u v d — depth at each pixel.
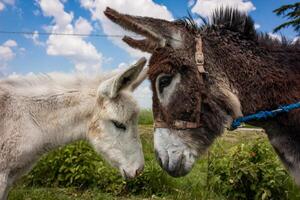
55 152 1.91
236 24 0.87
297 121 0.80
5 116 1.04
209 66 0.82
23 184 1.85
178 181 1.88
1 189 1.02
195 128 0.82
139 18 0.82
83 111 1.13
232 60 0.83
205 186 1.80
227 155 1.81
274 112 0.81
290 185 1.65
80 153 1.91
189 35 0.85
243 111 0.83
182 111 0.82
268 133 0.87
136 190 1.82
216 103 0.81
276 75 0.82
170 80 0.83
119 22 0.81
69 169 1.86
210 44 0.85
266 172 1.66
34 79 1.13
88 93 1.14
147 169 1.84
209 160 1.83
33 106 1.09
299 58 0.85
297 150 0.83
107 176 1.84
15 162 1.05
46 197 1.61
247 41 0.86
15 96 1.08
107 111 1.11
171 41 0.83
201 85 0.81
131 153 1.13
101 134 1.12
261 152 1.75
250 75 0.82
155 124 0.86
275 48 0.86
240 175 1.66
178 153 0.83
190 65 0.82
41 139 1.09
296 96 0.81
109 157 1.13
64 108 1.12
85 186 1.85
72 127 1.14
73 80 1.16
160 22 0.83
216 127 0.82
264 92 0.82
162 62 0.82
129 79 1.11
